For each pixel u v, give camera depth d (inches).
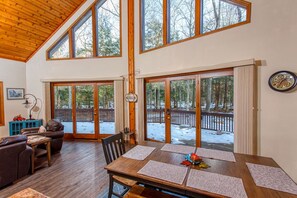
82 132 210.8
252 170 59.6
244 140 107.2
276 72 98.9
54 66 212.2
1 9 154.1
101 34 205.8
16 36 183.9
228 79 123.9
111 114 208.2
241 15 116.8
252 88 103.8
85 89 209.8
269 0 101.3
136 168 61.7
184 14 151.8
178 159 70.2
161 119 173.8
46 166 129.1
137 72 186.4
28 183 104.4
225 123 127.3
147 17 183.3
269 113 102.9
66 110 214.1
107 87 206.1
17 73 212.4
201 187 49.0
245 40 111.1
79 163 135.0
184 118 154.1
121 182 74.0
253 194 45.7
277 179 53.6
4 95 200.4
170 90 163.0
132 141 190.2
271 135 102.5
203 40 133.1
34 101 219.1
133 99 186.5
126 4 190.1
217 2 130.3
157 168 61.5
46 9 179.2
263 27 103.8
